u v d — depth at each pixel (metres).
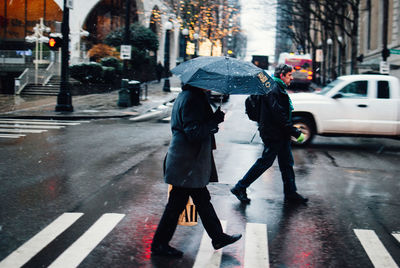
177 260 4.32
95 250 4.50
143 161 9.28
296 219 5.71
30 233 4.96
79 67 29.44
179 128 4.29
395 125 11.74
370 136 11.85
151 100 25.56
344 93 11.87
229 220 5.62
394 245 4.86
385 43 21.05
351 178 8.26
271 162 6.33
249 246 4.73
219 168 8.84
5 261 4.18
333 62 35.78
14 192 6.73
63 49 18.69
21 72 31.72
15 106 20.80
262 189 7.23
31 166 8.65
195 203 4.50
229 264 4.24
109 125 15.45
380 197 6.94
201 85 4.02
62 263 4.16
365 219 5.77
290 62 38.38
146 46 41.91
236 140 12.59
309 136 11.88
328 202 6.57
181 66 4.52
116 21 44.94
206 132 4.14
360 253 4.59
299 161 9.85
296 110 11.74
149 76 42.91
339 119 11.75
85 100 24.52
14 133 13.11
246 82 4.09
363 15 39.12
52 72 29.11
